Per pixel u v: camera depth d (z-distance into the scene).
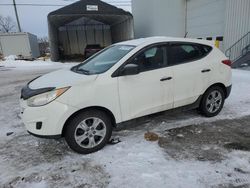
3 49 26.08
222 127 4.48
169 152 3.59
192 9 16.98
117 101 3.71
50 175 3.12
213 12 14.51
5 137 4.33
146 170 3.14
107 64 3.94
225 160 3.34
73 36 29.95
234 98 6.32
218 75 4.80
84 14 21.56
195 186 2.80
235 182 2.87
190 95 4.50
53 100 3.31
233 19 12.46
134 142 3.93
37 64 20.78
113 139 4.04
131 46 4.14
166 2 19.00
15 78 12.23
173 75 4.21
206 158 3.40
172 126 4.55
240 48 12.26
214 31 14.54
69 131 3.47
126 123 3.91
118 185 2.87
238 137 4.07
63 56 27.34
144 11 23.16
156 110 4.16
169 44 4.27
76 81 3.49
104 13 21.88
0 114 5.72
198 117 4.98
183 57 4.41
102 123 3.67
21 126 4.87
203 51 4.70
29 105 3.40
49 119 3.32
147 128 4.49
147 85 3.95
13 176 3.12
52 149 3.81
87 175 3.09
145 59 3.99
